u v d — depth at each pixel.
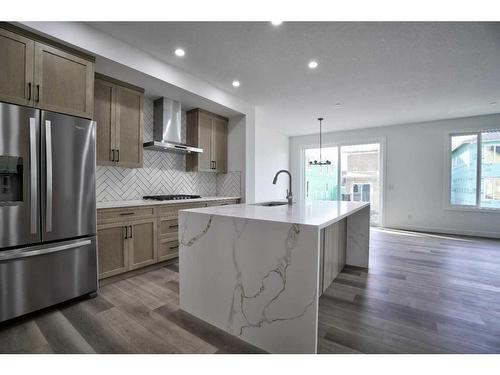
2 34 1.80
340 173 6.55
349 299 2.22
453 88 3.51
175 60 2.82
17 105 1.84
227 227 1.71
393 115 4.91
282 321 1.47
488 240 4.50
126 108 2.92
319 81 3.32
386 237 4.73
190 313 1.96
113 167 3.20
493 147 4.86
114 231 2.57
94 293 2.28
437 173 5.29
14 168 1.83
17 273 1.82
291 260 1.43
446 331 1.73
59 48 2.08
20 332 1.72
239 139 4.30
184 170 4.11
